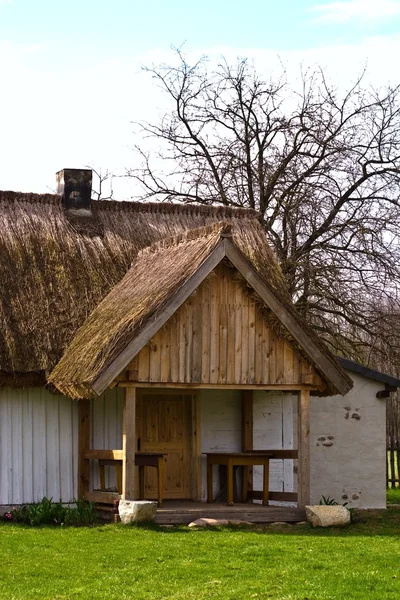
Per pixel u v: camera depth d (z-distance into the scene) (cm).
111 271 2083
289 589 1180
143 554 1388
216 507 1808
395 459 3116
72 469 1892
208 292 1764
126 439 1700
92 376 1634
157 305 1678
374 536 1612
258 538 1548
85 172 2231
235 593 1161
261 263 2211
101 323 1817
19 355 1816
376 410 2236
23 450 1866
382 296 2756
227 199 3008
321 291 2770
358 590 1173
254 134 2952
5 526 1680
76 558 1359
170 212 2322
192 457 2023
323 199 2805
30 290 1955
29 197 2194
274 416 2106
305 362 1817
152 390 1986
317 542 1517
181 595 1152
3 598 1134
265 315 1795
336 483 2192
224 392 2073
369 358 2723
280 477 2108
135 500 1717
